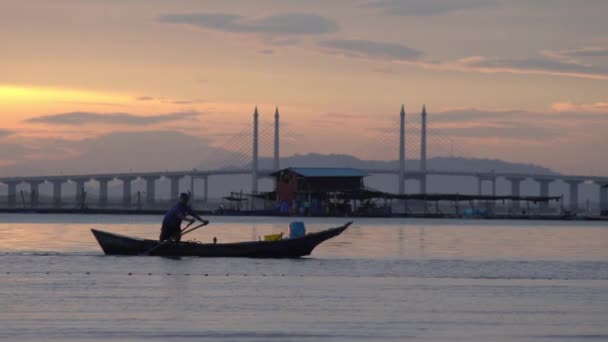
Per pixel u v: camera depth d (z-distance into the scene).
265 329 34.38
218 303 40.97
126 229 123.25
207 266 58.22
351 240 97.81
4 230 114.69
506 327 35.53
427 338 33.06
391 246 85.56
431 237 108.88
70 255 66.19
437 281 51.47
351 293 45.12
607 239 111.38
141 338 32.31
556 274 56.44
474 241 100.06
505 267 60.88
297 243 65.31
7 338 32.03
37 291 44.66
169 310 38.72
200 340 32.16
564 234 129.75
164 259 62.84
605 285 49.94
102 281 49.28
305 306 40.41
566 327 35.62
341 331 34.22
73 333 33.09
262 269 56.78
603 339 33.22
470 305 41.34
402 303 41.72
